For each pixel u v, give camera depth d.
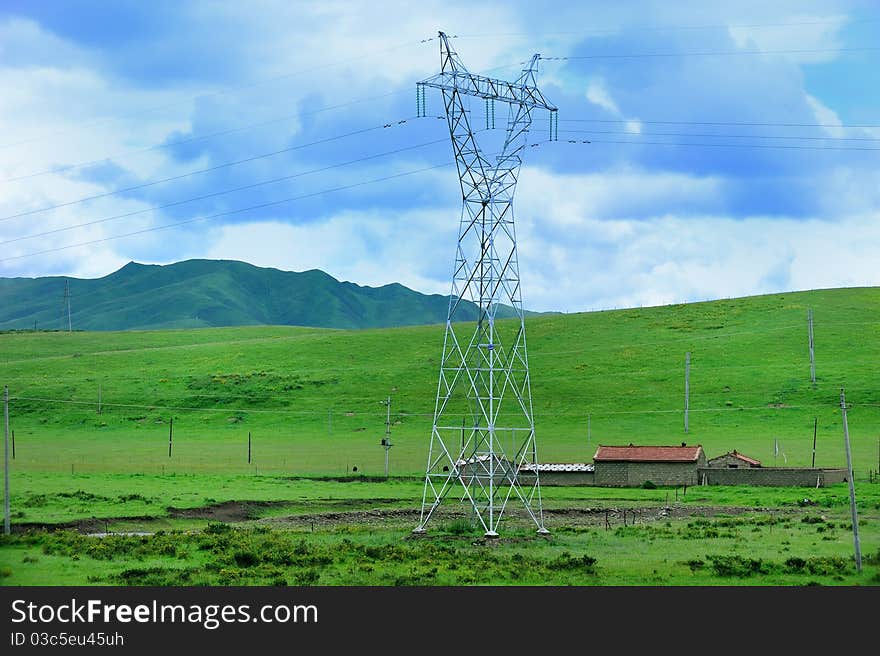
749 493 116.31
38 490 105.75
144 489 110.94
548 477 130.00
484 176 77.62
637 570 61.06
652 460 127.31
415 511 102.62
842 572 59.78
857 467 135.50
